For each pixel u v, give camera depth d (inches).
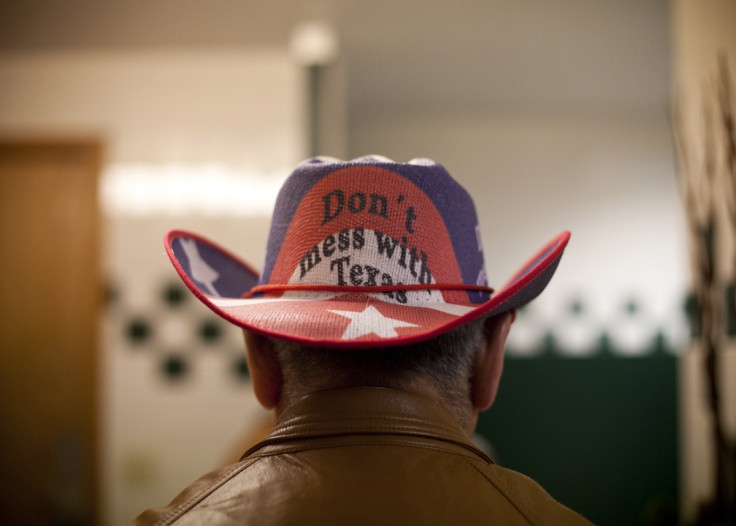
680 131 54.9
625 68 114.7
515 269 136.6
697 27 68.0
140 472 102.5
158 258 105.0
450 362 21.9
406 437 19.3
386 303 22.1
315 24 97.0
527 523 17.9
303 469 18.7
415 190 23.5
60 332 104.8
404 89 127.2
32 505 103.5
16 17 94.5
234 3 92.2
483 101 132.8
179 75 105.8
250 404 103.1
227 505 18.1
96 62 106.0
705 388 51.0
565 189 137.8
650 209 135.9
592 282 133.5
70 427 104.0
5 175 106.2
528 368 125.0
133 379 103.7
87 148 105.6
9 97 105.7
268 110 105.2
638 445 120.7
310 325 20.1
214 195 105.1
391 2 92.0
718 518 50.2
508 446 122.8
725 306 58.6
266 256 25.6
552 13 95.0
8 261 105.7
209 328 104.1
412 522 17.3
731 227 57.5
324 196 23.4
